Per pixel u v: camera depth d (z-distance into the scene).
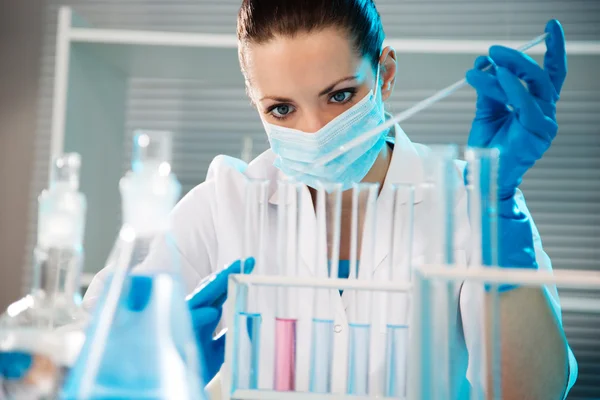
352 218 0.81
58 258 0.63
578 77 3.25
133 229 0.55
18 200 3.98
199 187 1.53
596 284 0.59
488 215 0.68
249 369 0.78
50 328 0.59
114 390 0.47
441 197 0.64
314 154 1.24
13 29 4.08
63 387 0.54
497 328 0.66
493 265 0.67
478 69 0.96
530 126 0.91
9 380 0.54
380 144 1.33
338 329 0.80
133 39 2.68
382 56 1.37
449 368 0.61
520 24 3.92
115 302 0.51
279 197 0.83
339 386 0.77
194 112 4.05
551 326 1.09
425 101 0.90
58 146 2.62
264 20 1.18
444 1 3.97
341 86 1.21
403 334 0.77
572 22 3.90
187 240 1.45
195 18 4.07
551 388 1.08
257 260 0.82
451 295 0.63
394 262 0.80
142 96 4.06
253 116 4.03
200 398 0.51
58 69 2.64
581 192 3.88
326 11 1.16
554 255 3.87
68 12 2.66
